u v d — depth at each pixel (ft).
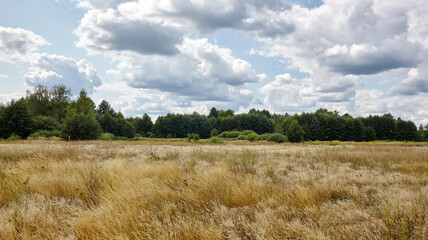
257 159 32.63
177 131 397.19
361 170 23.34
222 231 9.46
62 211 12.30
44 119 210.79
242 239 9.11
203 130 422.41
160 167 21.21
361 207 11.60
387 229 8.92
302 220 10.42
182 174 19.11
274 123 432.66
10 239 9.33
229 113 520.42
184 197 13.46
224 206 11.87
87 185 16.03
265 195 13.79
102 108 444.96
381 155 35.53
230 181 16.22
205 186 15.01
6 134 167.73
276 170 23.31
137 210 11.57
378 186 15.96
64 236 9.73
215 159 32.65
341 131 317.22
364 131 318.04
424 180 17.28
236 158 30.25
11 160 32.78
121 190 14.57
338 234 8.61
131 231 9.57
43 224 10.43
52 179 17.74
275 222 9.73
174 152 43.24
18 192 15.57
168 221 10.12
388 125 341.21
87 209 12.16
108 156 41.60
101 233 9.54
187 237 8.91
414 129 340.80
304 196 12.68
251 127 411.75
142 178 18.42
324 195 13.98
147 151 49.62
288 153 44.88
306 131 322.75
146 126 422.82
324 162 29.60
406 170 22.67
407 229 9.00
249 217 11.27
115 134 338.54
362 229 8.97
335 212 10.72
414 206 10.41
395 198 11.72
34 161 27.63
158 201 13.24
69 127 147.43
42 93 242.99
